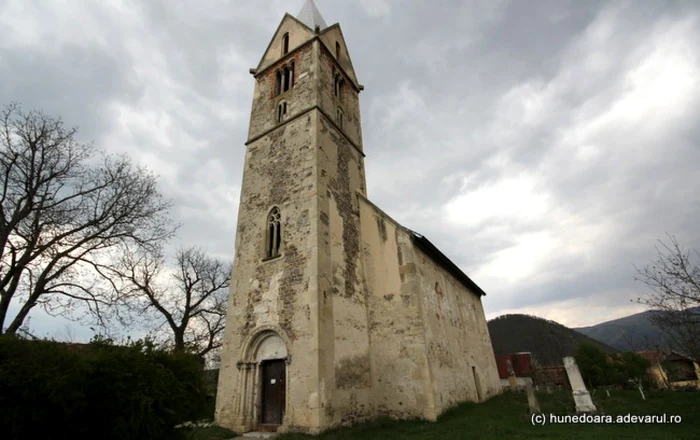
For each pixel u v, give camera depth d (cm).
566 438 913
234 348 1406
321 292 1304
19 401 561
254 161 1820
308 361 1198
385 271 1570
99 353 645
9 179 1308
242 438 1138
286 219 1523
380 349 1457
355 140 2094
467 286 2475
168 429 693
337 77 2169
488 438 959
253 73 2217
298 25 2170
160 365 698
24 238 1288
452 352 1716
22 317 1252
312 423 1108
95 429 621
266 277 1452
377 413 1362
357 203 1816
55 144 1420
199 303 2794
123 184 1564
